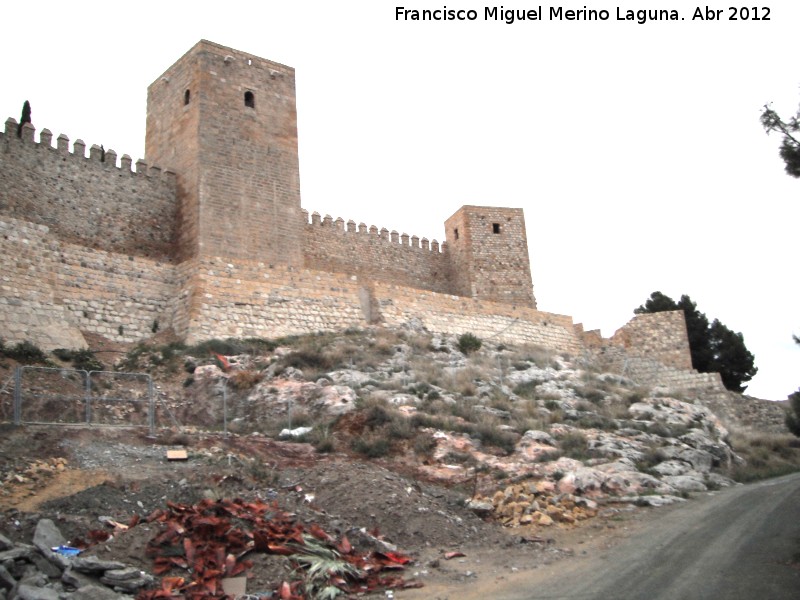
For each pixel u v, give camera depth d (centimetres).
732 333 6131
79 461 1861
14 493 1645
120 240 3991
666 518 1853
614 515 1928
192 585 1255
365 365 3192
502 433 2445
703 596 1206
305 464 2066
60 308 3075
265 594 1270
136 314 3381
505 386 3338
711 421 3269
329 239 5294
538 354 4206
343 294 3941
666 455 2508
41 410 2373
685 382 4709
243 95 4378
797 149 1769
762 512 1820
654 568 1396
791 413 2767
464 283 5766
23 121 4200
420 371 3234
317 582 1323
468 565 1512
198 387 2836
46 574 1234
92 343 3148
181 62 4416
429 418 2478
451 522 1753
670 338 4856
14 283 2959
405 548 1619
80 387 2612
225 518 1472
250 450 2150
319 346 3341
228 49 4397
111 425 2219
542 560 1530
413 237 5806
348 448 2291
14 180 3659
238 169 4231
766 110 1811
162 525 1413
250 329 3497
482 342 4212
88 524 1484
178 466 1897
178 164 4275
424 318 4238
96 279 3303
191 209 4091
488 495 2019
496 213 5953
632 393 3475
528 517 1861
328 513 1723
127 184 4091
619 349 4881
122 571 1240
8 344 2781
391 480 1923
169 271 3581
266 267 3697
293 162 4475
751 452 3184
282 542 1429
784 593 1186
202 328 3341
